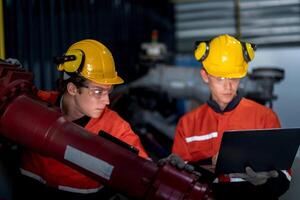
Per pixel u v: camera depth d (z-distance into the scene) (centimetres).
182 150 180
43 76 239
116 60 355
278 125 177
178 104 366
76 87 142
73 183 152
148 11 461
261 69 336
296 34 479
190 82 337
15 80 124
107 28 342
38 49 233
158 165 115
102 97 142
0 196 148
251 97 334
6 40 199
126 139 150
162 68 344
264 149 154
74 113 151
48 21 244
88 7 309
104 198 155
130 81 374
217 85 172
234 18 486
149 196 112
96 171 115
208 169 169
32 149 124
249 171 156
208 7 487
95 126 151
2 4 193
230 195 171
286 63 484
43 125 119
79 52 139
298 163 207
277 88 479
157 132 330
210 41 180
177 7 494
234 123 176
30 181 157
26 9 219
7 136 124
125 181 113
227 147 150
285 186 166
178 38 502
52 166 151
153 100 335
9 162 153
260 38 486
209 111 180
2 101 120
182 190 111
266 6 476
